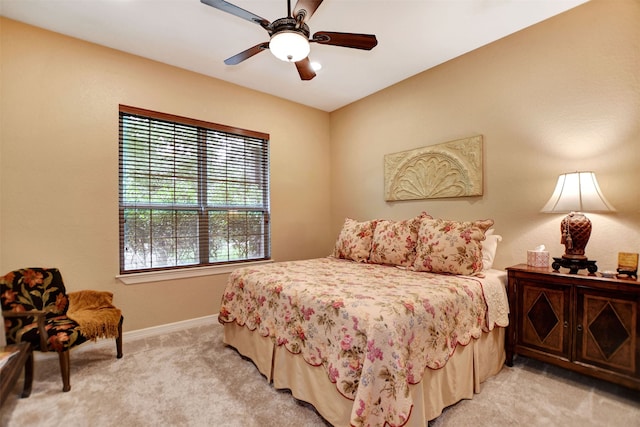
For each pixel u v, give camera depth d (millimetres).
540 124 2498
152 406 1842
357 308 1607
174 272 3094
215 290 3379
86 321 2172
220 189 3471
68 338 1984
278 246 3893
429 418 1637
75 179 2594
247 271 2590
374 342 1452
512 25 2514
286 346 1954
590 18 2248
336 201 4312
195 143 3293
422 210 3322
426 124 3262
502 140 2713
